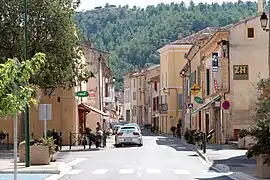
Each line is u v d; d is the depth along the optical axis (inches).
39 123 2111.2
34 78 1734.7
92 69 2942.9
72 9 1836.9
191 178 976.9
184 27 6412.4
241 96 1985.7
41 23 1775.3
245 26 1993.1
